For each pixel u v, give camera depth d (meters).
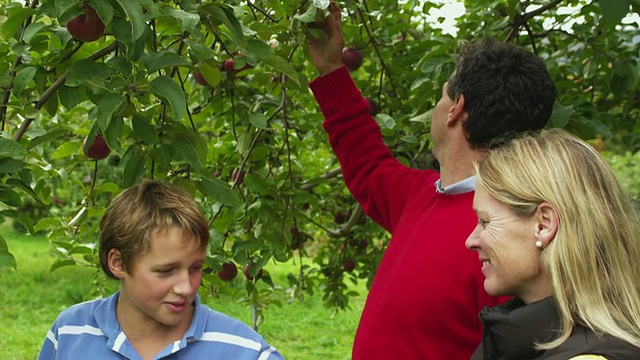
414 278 1.93
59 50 2.30
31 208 8.47
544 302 1.41
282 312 9.27
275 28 2.44
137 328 1.77
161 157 2.14
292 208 3.33
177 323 1.78
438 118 2.05
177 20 1.91
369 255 4.38
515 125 1.92
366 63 4.17
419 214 2.12
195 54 2.00
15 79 2.08
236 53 2.36
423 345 1.91
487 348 1.48
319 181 3.46
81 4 1.88
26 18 1.97
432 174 2.31
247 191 3.26
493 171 1.48
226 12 2.05
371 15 3.31
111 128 1.96
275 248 3.09
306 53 2.67
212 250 2.92
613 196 1.42
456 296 1.88
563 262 1.37
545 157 1.44
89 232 2.88
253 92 3.16
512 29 3.24
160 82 1.92
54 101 2.30
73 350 1.79
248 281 3.39
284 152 3.66
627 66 3.60
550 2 3.22
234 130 3.14
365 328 2.04
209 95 3.16
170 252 1.66
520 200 1.43
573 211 1.39
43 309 9.13
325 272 4.49
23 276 10.80
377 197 2.45
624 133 4.08
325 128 2.60
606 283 1.37
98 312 1.81
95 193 2.78
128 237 1.67
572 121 3.07
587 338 1.33
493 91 1.91
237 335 1.82
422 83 2.96
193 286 1.71
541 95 1.93
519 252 1.44
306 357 7.48
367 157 2.51
